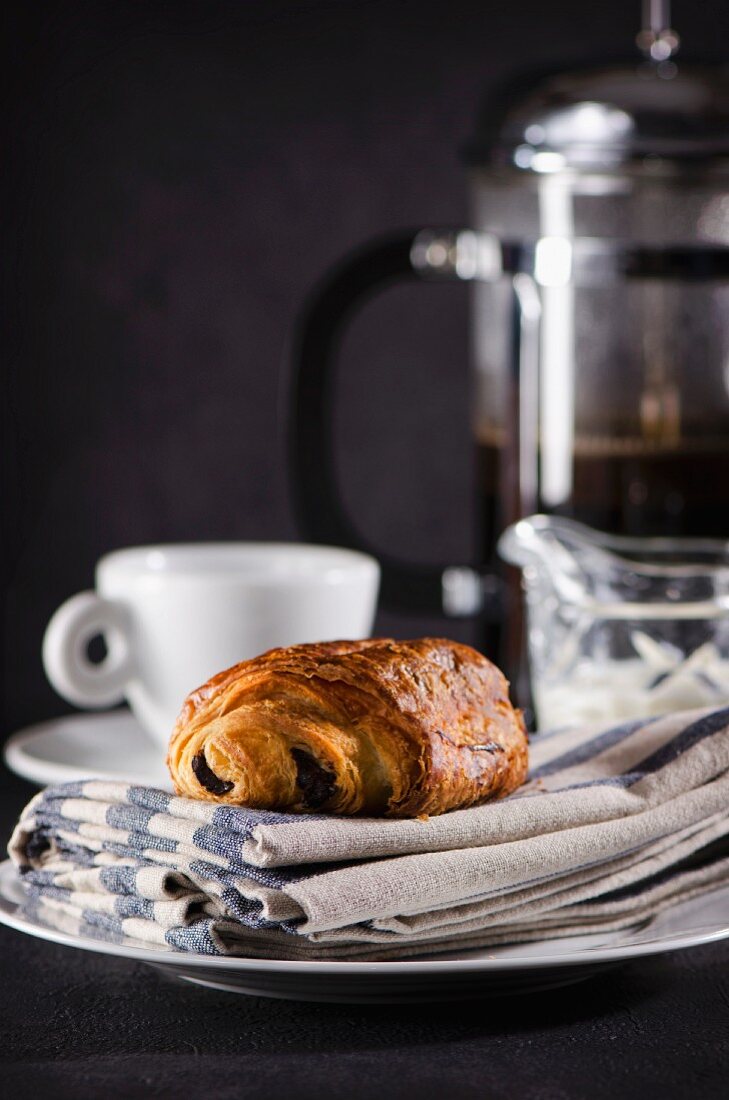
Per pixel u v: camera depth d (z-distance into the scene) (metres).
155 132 1.31
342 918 0.67
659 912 0.75
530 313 1.00
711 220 0.99
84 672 0.98
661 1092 0.68
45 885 0.74
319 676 0.72
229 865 0.69
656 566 0.95
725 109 1.00
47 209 1.31
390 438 1.37
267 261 1.33
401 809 0.72
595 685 0.92
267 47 1.32
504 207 1.03
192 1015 0.73
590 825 0.73
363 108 1.33
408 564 1.06
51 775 0.92
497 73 1.33
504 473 1.02
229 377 1.34
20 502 1.34
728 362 0.99
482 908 0.71
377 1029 0.71
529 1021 0.72
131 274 1.33
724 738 0.78
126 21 1.30
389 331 1.36
